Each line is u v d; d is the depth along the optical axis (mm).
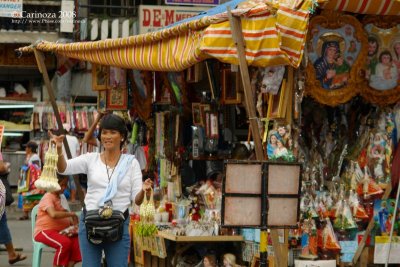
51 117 22438
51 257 14219
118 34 23438
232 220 7004
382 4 8367
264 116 8859
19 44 24188
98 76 12781
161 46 9359
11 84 24875
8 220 20172
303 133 9969
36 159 19750
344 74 8914
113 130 7914
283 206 7117
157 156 12320
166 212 11406
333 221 9219
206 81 11367
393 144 9453
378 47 9094
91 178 7891
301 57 7852
